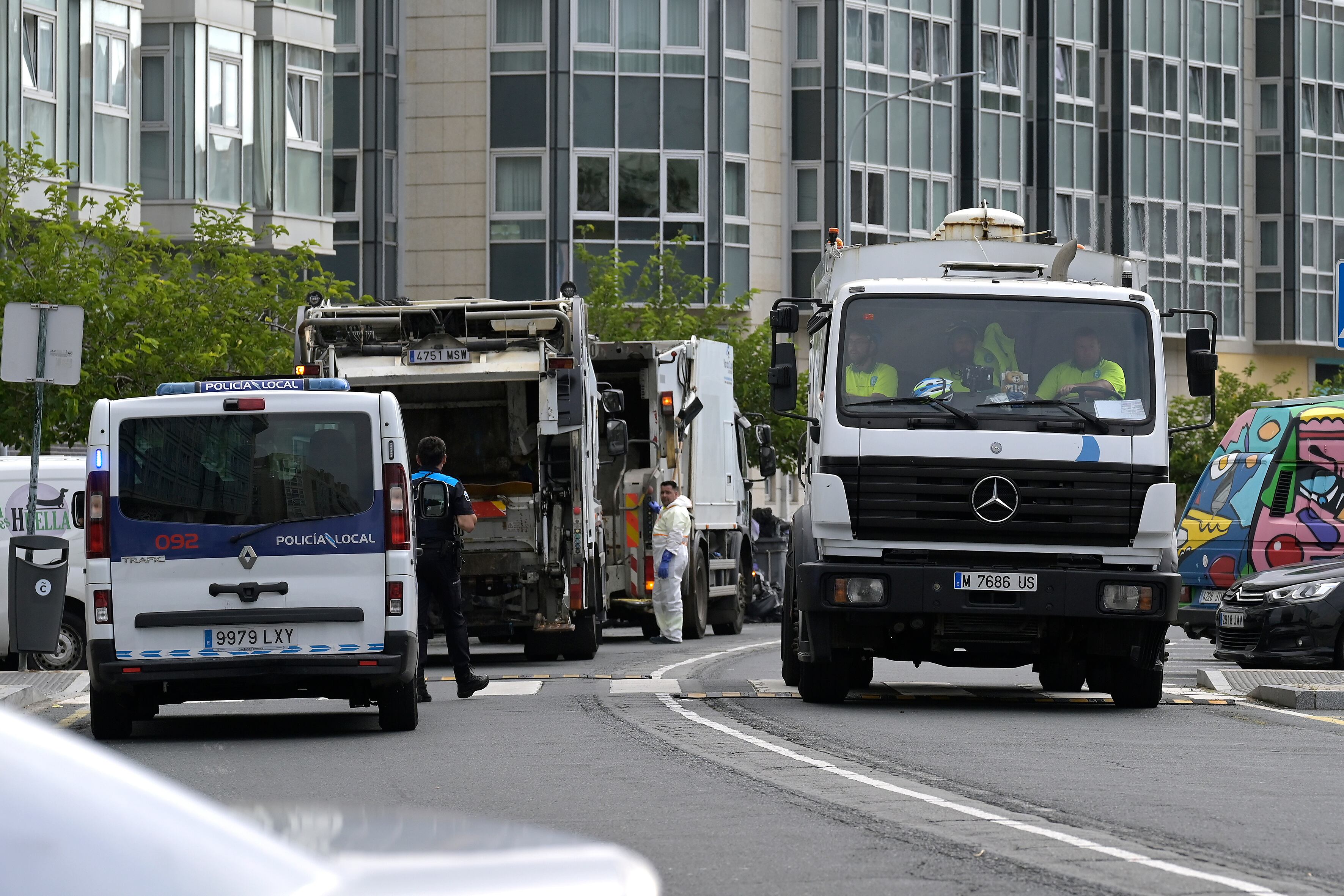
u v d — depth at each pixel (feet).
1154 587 152.35
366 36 576.20
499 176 579.48
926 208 631.15
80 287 269.03
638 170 579.07
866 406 155.22
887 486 153.79
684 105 581.12
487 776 113.70
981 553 154.71
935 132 634.43
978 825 91.45
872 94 615.16
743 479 345.31
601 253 575.79
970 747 129.80
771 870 78.69
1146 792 105.60
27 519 192.13
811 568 154.10
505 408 226.17
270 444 142.20
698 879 76.54
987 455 153.58
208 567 140.67
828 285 179.22
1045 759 121.90
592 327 500.33
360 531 141.69
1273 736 140.05
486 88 579.48
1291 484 262.26
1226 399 646.74
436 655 248.73
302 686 145.59
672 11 581.94
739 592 332.19
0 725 25.52
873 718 151.84
